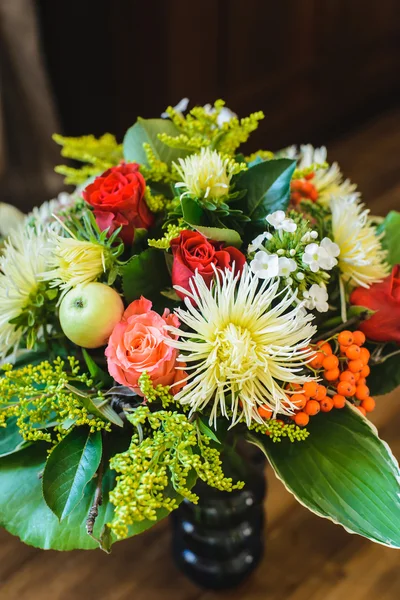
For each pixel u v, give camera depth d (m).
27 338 0.66
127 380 0.60
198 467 0.58
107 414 0.60
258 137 1.94
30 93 1.33
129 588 0.86
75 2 1.35
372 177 1.84
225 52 1.74
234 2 1.68
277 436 0.62
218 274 0.61
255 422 0.63
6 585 0.86
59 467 0.59
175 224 0.66
